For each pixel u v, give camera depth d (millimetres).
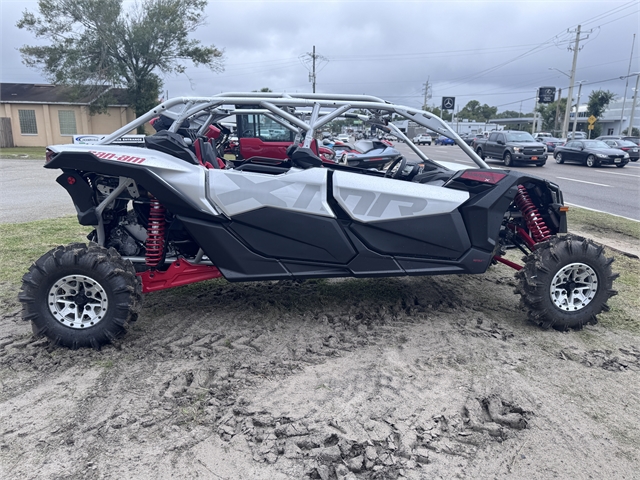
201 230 3988
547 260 4168
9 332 4148
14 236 7352
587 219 9469
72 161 3855
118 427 2922
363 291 5207
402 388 3348
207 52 32781
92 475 2549
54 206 10406
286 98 4348
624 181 17125
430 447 2789
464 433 2902
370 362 3711
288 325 4367
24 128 35062
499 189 4301
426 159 5480
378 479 2559
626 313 4715
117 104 34125
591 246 4219
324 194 4059
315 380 3449
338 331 4254
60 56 30828
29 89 38000
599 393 3318
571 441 2844
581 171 21656
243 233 4031
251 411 3072
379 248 4188
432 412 3086
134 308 3826
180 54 32594
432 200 4199
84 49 30812
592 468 2641
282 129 12922
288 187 4020
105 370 3561
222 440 2824
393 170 5086
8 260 6125
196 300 4930
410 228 4188
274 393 3281
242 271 4102
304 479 2545
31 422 2969
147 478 2535
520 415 3064
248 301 4906
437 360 3744
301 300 4949
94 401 3180
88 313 3809
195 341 4035
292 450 2736
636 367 3672
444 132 4488
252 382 3420
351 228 4141
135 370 3564
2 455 2693
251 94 4449
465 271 4352
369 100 4445
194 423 2971
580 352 3896
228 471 2592
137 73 32344
